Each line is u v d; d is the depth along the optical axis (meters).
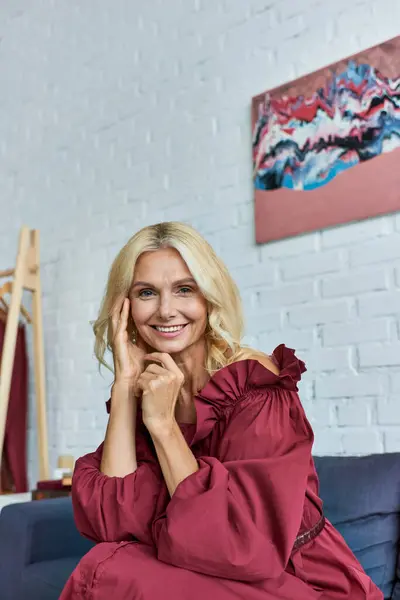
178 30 3.00
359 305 2.24
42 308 3.37
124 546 1.10
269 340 2.46
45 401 3.21
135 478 1.19
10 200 3.65
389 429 2.13
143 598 0.99
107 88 3.26
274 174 2.50
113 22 3.29
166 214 2.91
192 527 1.01
